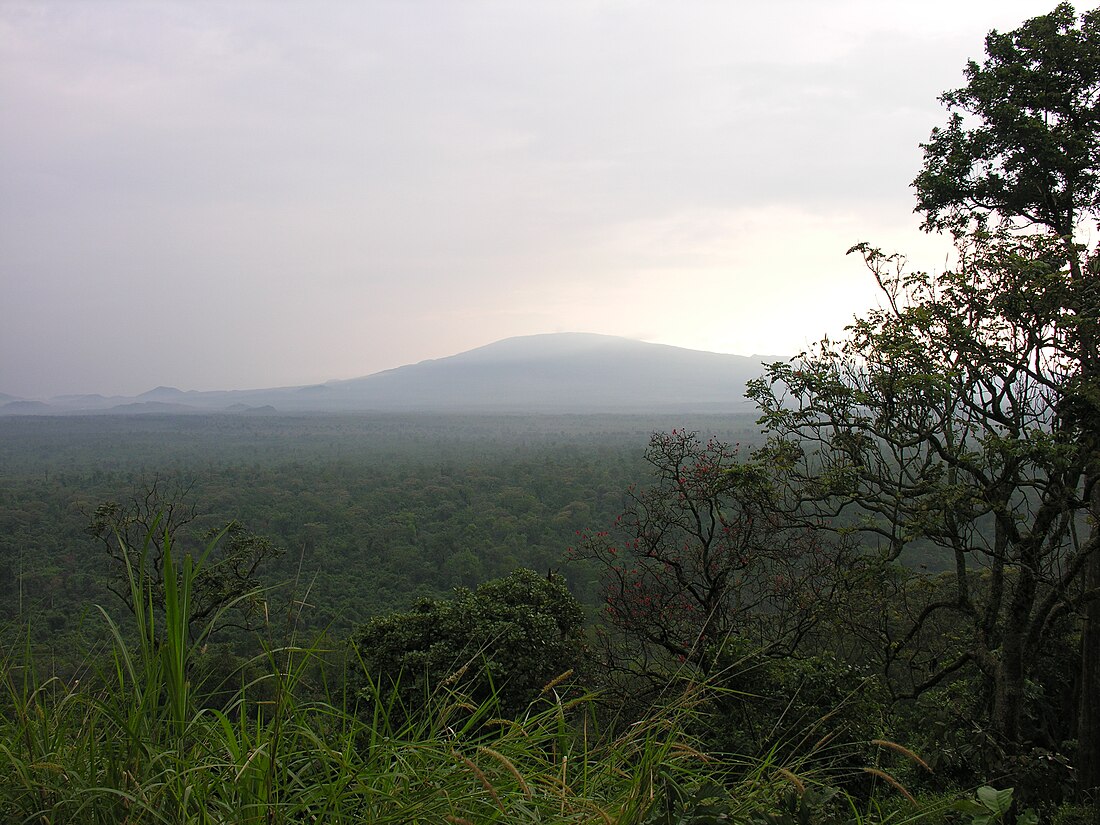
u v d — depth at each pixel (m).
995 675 10.27
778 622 13.05
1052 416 9.32
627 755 2.54
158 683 2.22
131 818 1.93
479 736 2.47
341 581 41.41
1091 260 9.59
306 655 2.27
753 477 10.74
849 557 12.27
